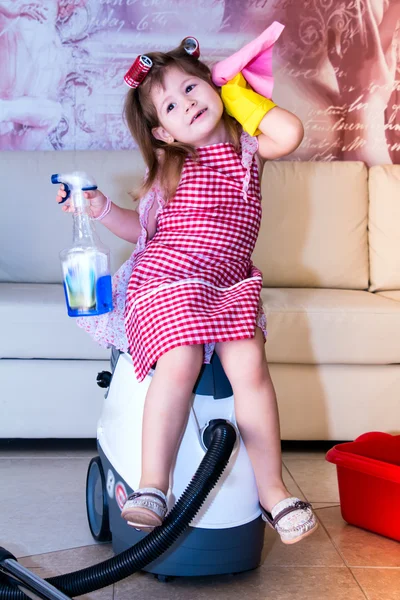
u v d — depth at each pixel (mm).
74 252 1316
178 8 2600
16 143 2621
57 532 1539
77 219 1357
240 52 1431
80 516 1624
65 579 1209
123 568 1209
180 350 1277
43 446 2109
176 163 1438
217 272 1391
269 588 1336
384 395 2049
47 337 1962
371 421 2057
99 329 1447
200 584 1348
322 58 2682
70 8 2568
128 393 1393
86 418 2008
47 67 2588
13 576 1149
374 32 2691
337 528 1598
